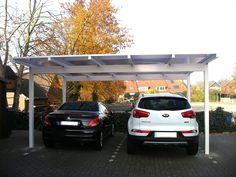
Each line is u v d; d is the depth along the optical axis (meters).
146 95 8.93
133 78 14.14
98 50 22.31
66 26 22.38
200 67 9.49
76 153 9.29
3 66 20.91
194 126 8.37
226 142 11.93
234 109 46.16
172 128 8.21
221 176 6.73
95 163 7.95
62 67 10.23
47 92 36.88
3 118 12.57
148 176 6.71
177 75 14.02
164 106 8.45
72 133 9.31
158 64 9.80
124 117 15.38
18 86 22.28
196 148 8.82
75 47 22.44
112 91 26.59
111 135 13.38
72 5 23.06
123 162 8.09
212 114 15.41
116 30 23.31
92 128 9.38
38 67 10.26
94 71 10.14
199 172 7.07
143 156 8.91
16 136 13.27
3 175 6.70
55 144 10.89
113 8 23.34
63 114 9.49
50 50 21.52
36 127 16.31
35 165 7.66
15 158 8.50
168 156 8.95
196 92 75.12
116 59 9.10
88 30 22.42
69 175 6.73
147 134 8.24
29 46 21.56
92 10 22.48
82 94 26.11
